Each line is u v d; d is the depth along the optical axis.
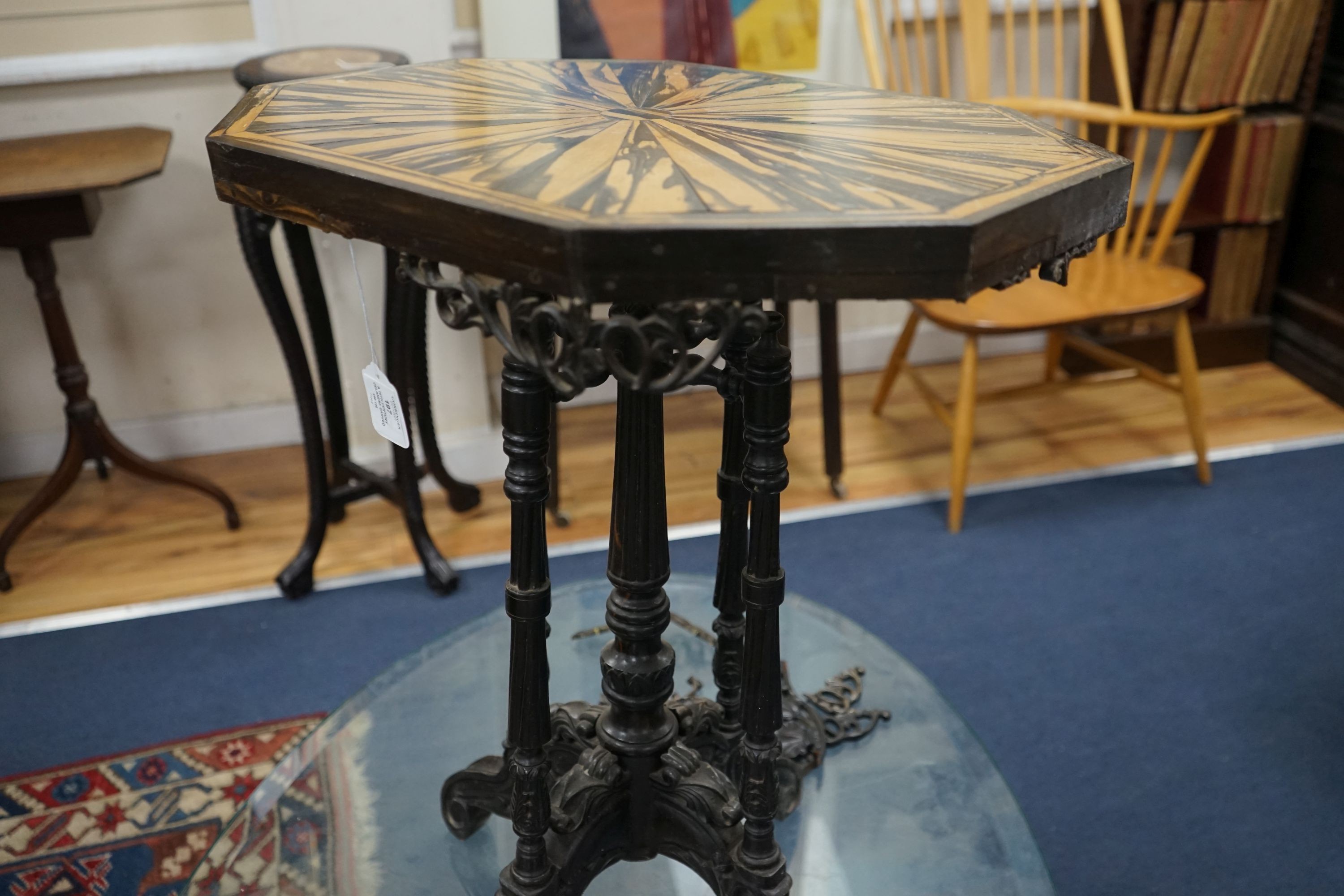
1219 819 1.49
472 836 1.18
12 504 2.28
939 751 1.25
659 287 0.68
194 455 2.46
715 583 1.31
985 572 2.02
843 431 2.51
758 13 2.33
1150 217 2.27
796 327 2.71
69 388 1.96
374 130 0.92
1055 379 2.62
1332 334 2.59
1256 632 1.85
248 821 1.18
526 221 0.68
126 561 2.08
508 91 1.08
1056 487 2.28
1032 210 0.73
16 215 1.77
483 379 2.26
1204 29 2.42
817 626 1.45
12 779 1.56
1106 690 1.72
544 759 0.98
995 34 2.56
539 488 0.88
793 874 1.09
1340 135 2.49
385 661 1.81
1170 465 2.35
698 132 0.91
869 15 2.40
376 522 2.21
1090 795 1.53
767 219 0.67
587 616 1.48
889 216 0.69
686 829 1.07
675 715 1.14
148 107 2.16
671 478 2.32
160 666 1.81
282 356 2.43
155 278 2.30
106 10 2.07
